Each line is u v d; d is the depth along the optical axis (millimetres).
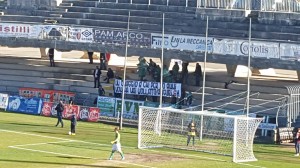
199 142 87125
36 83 117812
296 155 84875
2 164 69625
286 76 120188
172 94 106250
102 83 113312
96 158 75438
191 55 107562
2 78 119562
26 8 123188
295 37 107375
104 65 117438
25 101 108938
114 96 108375
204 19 113312
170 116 87562
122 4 120188
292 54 102688
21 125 96000
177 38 108250
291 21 109688
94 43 113625
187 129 86938
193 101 106250
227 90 107062
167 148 84125
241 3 112312
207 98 106562
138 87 107625
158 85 106688
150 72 110500
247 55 104625
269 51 103688
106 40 112938
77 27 114562
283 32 108750
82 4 122500
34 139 85312
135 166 72250
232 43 105250
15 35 117250
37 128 94125
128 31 103375
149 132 86438
